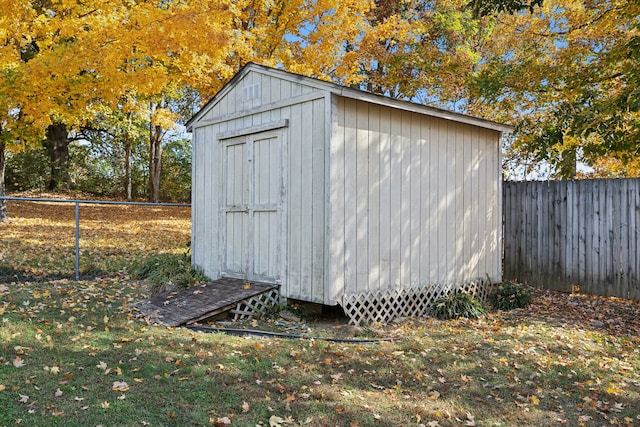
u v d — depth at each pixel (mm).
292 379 3559
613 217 7211
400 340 4805
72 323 4652
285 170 5793
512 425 3057
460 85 12312
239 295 5602
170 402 3033
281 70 5766
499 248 7484
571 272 7680
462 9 13133
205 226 7141
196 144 7355
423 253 6242
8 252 8188
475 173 7090
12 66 7477
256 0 9703
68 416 2766
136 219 14336
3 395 2943
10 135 8516
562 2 9844
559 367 4109
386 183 5785
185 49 7898
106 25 6914
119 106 15086
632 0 7719
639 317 6324
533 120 10516
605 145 7695
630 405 3430
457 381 3730
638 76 7375
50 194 17906
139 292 6262
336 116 5246
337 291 5242
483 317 6043
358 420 2961
